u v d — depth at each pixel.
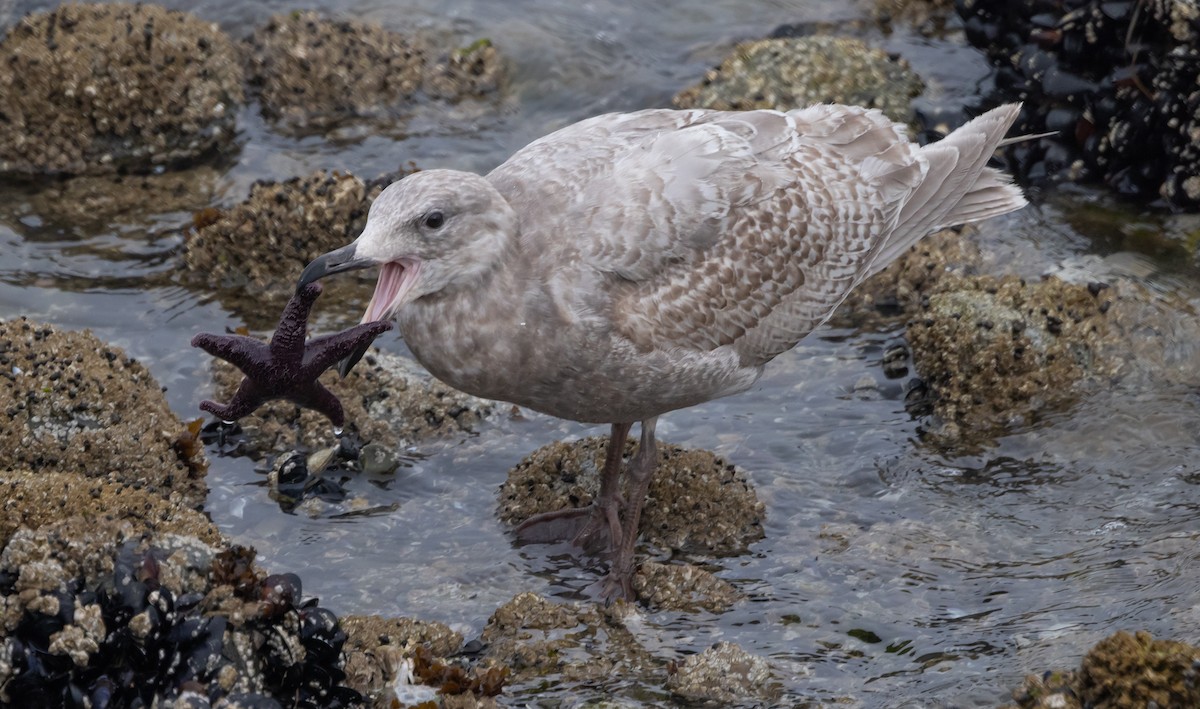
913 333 13.72
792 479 12.38
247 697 9.01
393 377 13.32
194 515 10.62
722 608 10.83
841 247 12.03
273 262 15.28
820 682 9.88
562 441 12.93
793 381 13.80
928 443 12.83
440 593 11.06
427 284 10.30
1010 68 17.95
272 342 9.80
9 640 8.94
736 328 11.41
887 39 19.38
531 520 11.84
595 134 11.52
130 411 12.27
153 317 14.62
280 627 9.30
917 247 15.08
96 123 17.20
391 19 19.66
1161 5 15.98
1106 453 12.47
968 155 12.88
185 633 9.11
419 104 18.45
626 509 11.75
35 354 12.36
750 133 11.89
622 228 10.74
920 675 9.85
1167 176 15.84
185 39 17.75
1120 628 9.95
